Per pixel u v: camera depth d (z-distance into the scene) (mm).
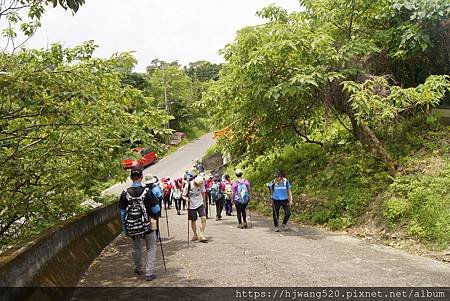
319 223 11211
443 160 9891
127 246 9922
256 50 11219
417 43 11016
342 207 10922
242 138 15375
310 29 11203
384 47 12672
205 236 10602
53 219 9016
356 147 13156
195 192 9859
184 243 9703
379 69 12852
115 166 8953
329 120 14711
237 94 12461
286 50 10570
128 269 7371
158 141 9289
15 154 7004
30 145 7180
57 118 5723
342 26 11992
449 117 11656
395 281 6059
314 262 7312
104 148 7914
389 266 6883
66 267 6348
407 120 12062
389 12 11844
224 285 6148
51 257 5930
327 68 11250
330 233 10133
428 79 9758
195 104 15109
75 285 6305
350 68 11008
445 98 12852
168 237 10734
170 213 18062
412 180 9641
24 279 4625
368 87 10609
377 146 11219
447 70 11969
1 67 5883
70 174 8906
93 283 6484
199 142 61031
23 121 6660
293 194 13055
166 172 36125
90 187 9266
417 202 8805
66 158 8414
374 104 9914
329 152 14086
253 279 6410
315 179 12969
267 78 11297
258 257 7848
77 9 5082
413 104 11242
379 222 9445
